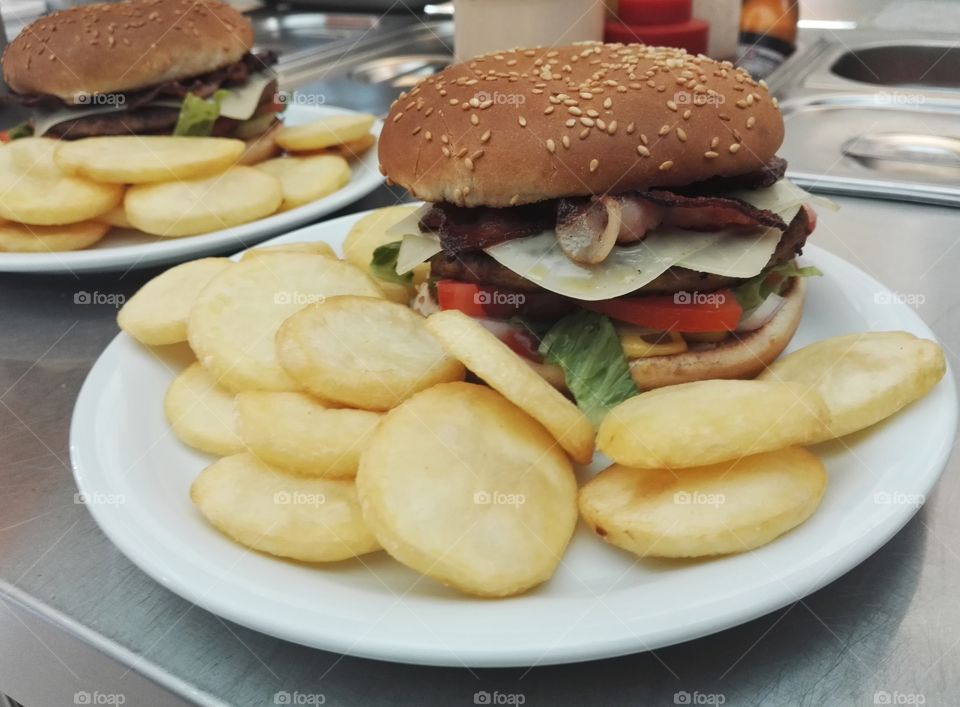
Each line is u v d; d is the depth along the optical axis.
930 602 0.17
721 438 0.16
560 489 0.18
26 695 0.19
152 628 0.17
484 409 0.18
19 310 0.31
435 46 0.69
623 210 0.21
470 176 0.21
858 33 0.64
